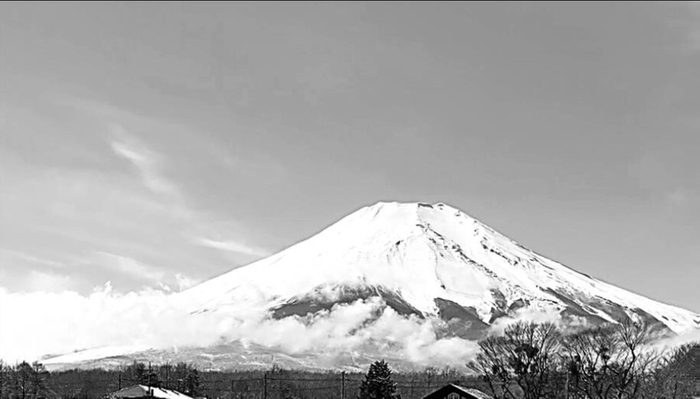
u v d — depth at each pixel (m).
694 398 109.75
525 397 104.38
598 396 98.88
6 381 177.62
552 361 105.62
